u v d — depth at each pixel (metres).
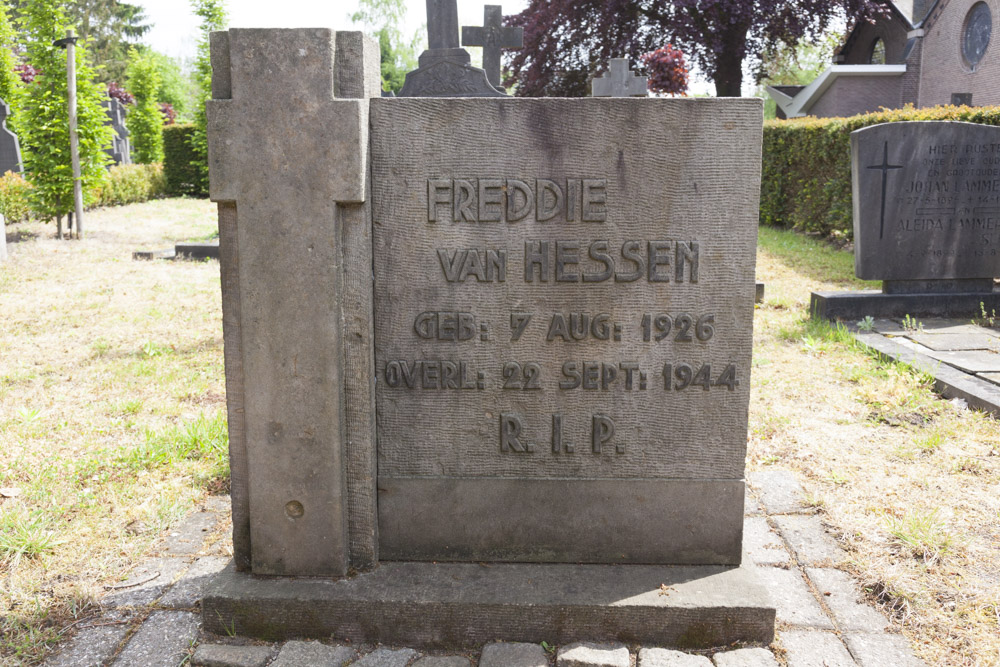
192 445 3.94
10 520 3.06
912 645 2.34
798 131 13.26
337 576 2.55
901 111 10.92
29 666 2.28
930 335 6.30
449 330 2.58
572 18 22.48
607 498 2.66
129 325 6.66
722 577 2.57
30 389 4.95
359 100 2.30
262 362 2.44
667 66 15.38
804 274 9.50
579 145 2.47
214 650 2.35
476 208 2.51
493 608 2.39
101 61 46.62
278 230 2.37
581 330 2.58
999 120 9.20
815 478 3.61
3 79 16.98
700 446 2.63
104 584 2.72
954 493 3.39
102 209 17.05
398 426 2.63
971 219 7.07
